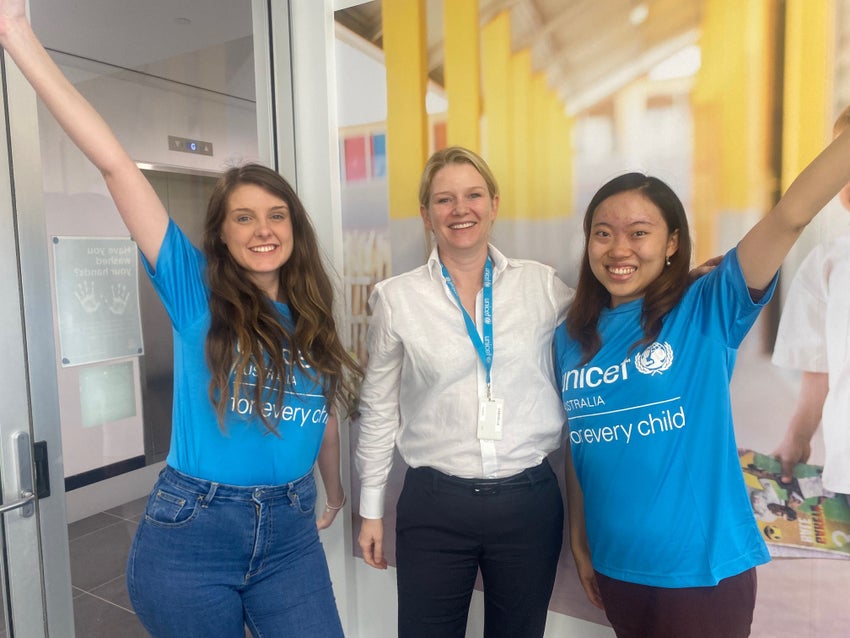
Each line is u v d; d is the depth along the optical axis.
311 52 2.17
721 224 1.60
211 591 1.35
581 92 1.74
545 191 1.82
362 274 2.17
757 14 1.51
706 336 1.30
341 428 2.28
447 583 1.60
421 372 1.61
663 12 1.61
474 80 1.89
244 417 1.37
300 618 1.45
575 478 1.71
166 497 1.34
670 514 1.28
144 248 1.35
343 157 2.16
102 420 1.68
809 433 1.56
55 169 1.54
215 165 2.00
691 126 1.61
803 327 1.54
